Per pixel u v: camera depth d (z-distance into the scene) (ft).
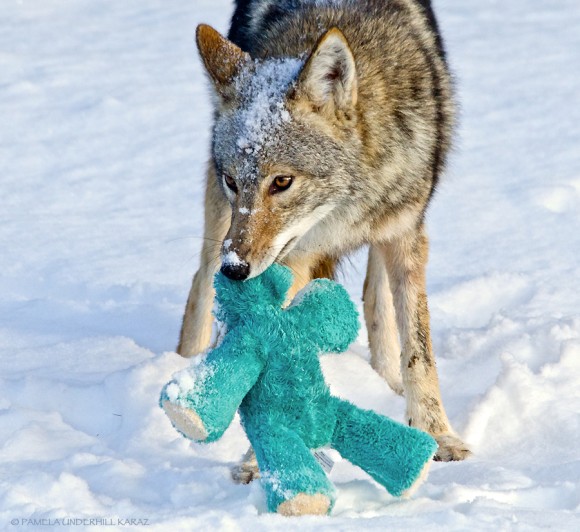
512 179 54.34
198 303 33.91
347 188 29.78
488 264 43.01
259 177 28.09
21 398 28.45
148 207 51.37
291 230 28.73
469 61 82.94
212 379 19.63
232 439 26.22
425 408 28.71
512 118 66.39
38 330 35.37
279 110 28.45
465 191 52.85
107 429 27.68
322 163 28.86
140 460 24.79
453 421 29.17
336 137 29.17
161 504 21.58
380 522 18.95
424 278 31.01
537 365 31.94
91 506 20.88
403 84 30.99
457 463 25.64
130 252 44.88
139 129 64.64
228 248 27.35
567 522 19.43
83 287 40.75
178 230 47.88
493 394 28.86
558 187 51.90
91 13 105.09
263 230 27.91
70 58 84.58
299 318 20.71
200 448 25.79
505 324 35.04
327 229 31.40
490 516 19.34
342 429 21.09
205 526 18.61
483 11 102.99
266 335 20.44
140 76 78.54
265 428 20.33
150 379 28.66
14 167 57.36
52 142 61.82
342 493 21.56
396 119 30.53
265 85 29.01
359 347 35.76
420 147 31.09
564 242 45.37
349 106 29.07
